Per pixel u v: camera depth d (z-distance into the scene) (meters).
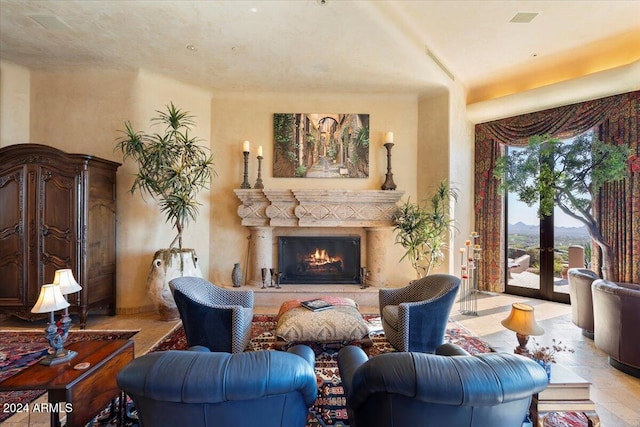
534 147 3.88
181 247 4.22
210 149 4.84
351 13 3.01
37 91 4.18
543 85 4.49
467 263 4.39
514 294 4.98
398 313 2.68
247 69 4.13
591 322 3.26
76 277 3.51
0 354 2.86
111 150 4.13
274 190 4.53
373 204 4.63
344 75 4.28
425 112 4.86
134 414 2.02
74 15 3.05
